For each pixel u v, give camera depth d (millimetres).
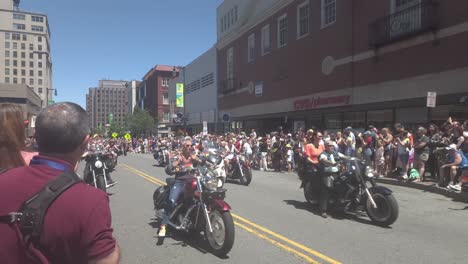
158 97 80062
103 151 10773
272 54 28203
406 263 5242
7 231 1733
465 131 10484
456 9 14242
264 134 30234
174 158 7410
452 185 10133
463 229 7043
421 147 11922
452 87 14383
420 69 15828
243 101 33500
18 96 66875
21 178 1831
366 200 7477
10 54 134750
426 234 6680
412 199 9875
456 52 14234
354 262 5266
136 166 21094
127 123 80812
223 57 38156
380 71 18016
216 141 20203
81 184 1896
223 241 5578
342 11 20531
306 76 23891
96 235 1780
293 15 25344
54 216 1733
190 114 49250
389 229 7016
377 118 18422
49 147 1927
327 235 6598
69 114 1952
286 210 8641
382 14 17859
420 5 15570
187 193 6148
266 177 15203
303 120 24578
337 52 20953
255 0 30891
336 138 15898
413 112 16344
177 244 6195
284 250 5797
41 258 1714
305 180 8914
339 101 20797
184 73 50594
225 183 13312
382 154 13406
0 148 2602
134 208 9078
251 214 8219
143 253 5762
